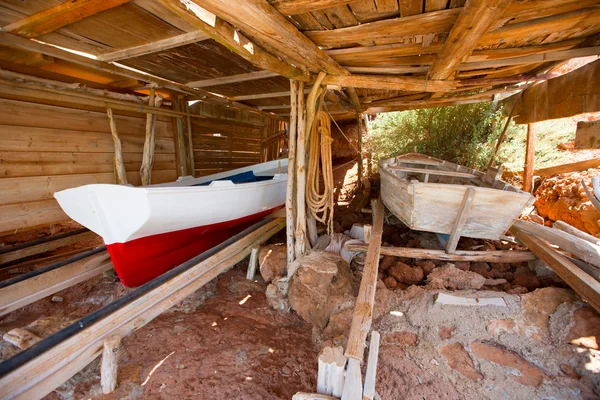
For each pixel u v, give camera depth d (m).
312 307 2.81
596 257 2.36
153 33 2.64
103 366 2.03
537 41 2.38
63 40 2.78
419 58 2.75
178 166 5.42
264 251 3.63
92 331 1.96
